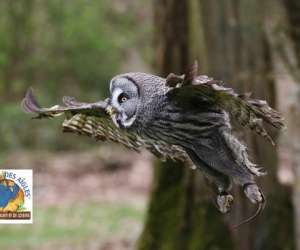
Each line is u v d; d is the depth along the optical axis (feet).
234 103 20.59
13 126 115.03
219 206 21.83
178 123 21.35
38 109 23.03
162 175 51.19
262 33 46.83
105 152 106.83
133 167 100.42
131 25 125.08
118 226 71.72
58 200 84.17
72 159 104.27
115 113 22.03
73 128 24.35
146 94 21.58
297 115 46.73
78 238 66.74
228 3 46.39
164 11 51.39
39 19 120.67
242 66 46.52
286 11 47.11
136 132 22.07
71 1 120.57
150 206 51.29
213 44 46.60
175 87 20.49
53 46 122.11
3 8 117.19
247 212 46.42
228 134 21.25
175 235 49.44
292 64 47.11
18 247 63.62
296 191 47.24
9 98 121.39
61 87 124.57
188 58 50.90
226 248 47.60
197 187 48.85
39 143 116.57
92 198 85.46
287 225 47.75
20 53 120.16
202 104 21.21
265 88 46.98
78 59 123.03
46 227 71.26
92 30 120.57
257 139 45.78
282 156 68.74
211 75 46.62
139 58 130.62
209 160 21.61
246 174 21.31
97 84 126.00
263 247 47.26
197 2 47.16
